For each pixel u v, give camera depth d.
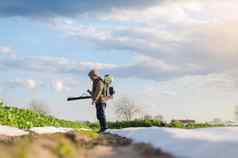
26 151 6.99
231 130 9.75
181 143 8.73
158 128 11.23
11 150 6.88
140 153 8.89
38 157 7.07
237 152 7.51
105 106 16.06
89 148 9.50
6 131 13.74
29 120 19.23
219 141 8.22
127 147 9.62
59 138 8.77
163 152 8.65
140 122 24.09
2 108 20.22
